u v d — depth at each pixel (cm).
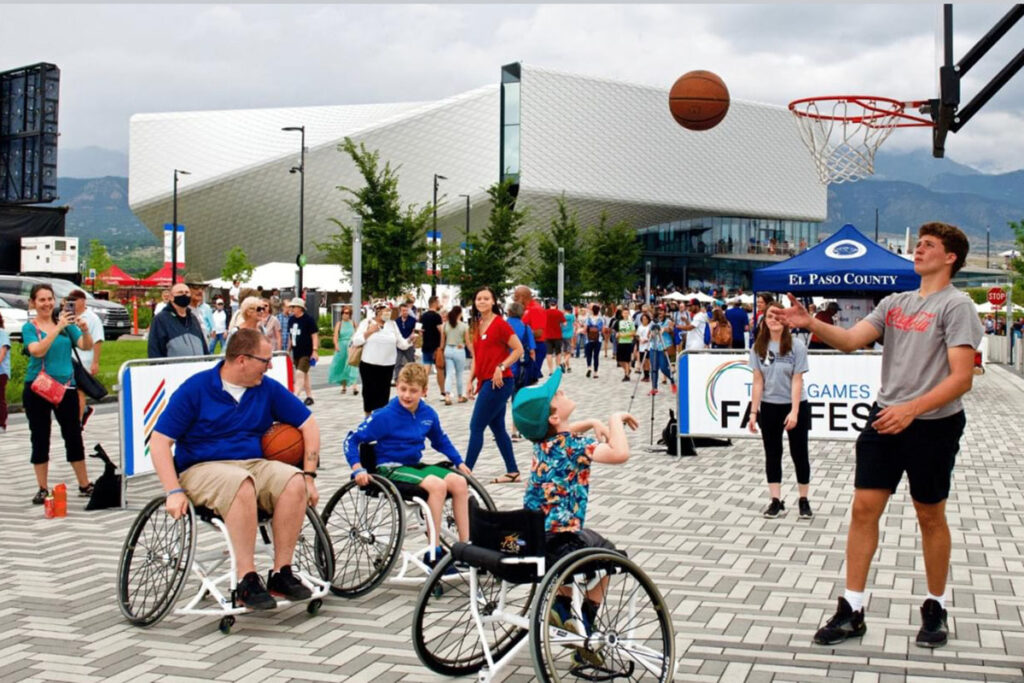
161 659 485
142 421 891
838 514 842
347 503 657
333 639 518
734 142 8925
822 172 1390
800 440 827
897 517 827
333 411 1652
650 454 1207
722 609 563
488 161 7712
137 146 8338
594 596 451
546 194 7681
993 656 483
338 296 5650
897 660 478
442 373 1825
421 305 4062
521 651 502
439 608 564
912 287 1551
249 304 1052
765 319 828
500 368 959
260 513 569
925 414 499
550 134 7669
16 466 1088
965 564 672
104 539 745
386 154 7588
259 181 7838
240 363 569
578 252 5478
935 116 834
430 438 661
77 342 902
